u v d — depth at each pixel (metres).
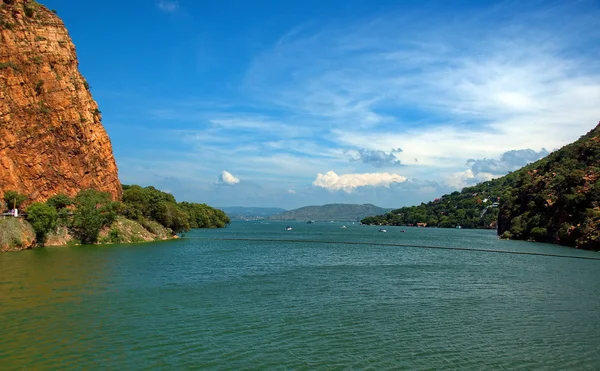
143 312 31.08
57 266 52.22
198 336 25.73
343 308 33.81
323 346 24.52
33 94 85.50
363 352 23.69
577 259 76.44
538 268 62.09
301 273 54.19
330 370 21.14
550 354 23.91
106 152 104.50
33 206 76.94
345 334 26.83
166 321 28.83
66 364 21.06
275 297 37.66
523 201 154.00
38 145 84.44
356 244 117.38
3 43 82.38
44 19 92.50
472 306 35.25
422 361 22.58
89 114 99.06
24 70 84.81
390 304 35.59
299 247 101.69
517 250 97.00
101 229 91.19
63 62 93.50
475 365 22.20
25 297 34.75
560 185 126.31
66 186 89.56
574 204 112.25
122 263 57.44
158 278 46.41
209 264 61.34
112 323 28.02
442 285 45.75
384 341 25.61
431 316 31.72
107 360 21.69
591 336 27.16
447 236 183.00
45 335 25.25
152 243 97.69
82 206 86.31
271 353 23.19
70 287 39.38
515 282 48.34
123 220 102.12
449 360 22.80
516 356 23.53
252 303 34.97
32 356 22.00
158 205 116.12
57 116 89.56
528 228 138.12
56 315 29.55
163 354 22.66
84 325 27.36
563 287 45.00
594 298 38.97
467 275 54.00
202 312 31.52
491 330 28.22
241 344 24.50
